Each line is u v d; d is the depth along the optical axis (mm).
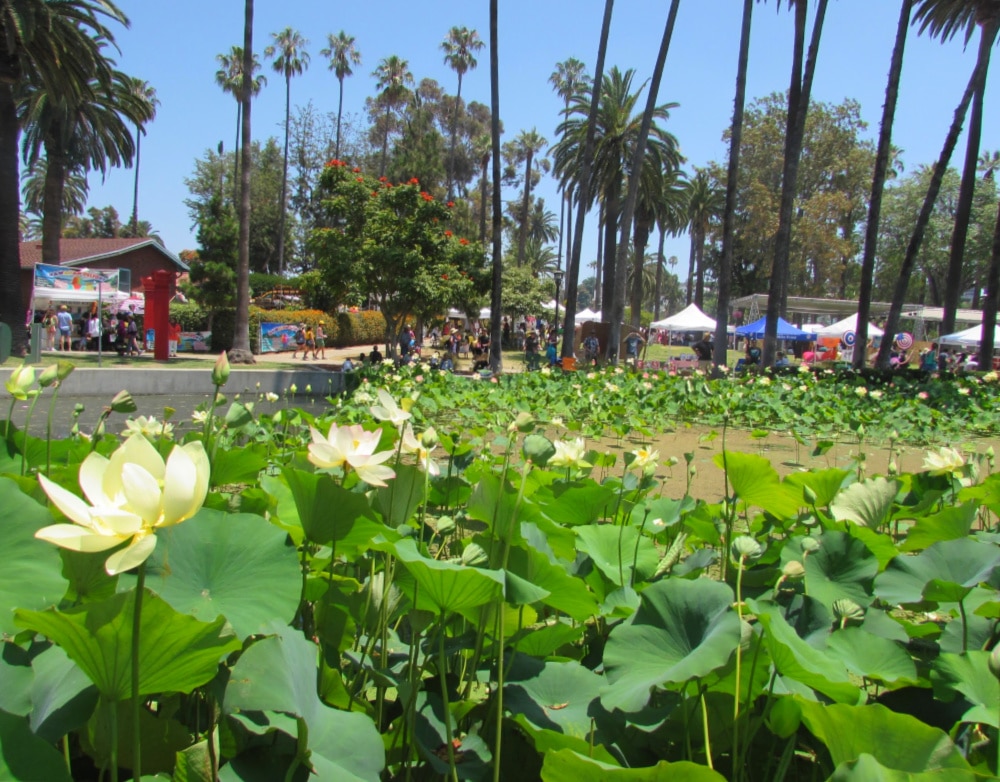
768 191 42250
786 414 12508
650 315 71375
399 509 2402
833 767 1823
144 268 33531
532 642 2199
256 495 2600
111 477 1160
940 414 12648
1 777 1101
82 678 1503
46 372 2758
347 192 21562
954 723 1898
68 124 22984
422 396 10602
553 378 16250
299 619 2246
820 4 20031
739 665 1694
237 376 16516
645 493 4043
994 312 22859
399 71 52188
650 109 22203
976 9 21578
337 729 1475
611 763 1563
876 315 44312
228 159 54625
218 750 1631
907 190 47250
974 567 2352
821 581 2451
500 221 21047
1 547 1536
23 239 60719
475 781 1673
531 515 2611
